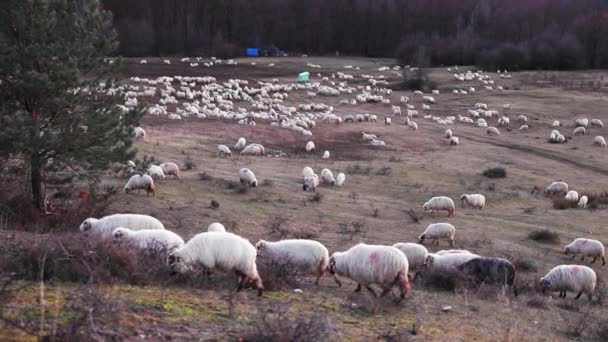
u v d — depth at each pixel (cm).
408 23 13425
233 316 759
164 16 12950
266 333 663
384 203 2803
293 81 8650
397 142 4788
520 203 3116
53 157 1806
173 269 931
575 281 1502
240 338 658
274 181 3022
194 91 6994
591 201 3198
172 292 859
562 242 2389
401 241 2138
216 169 3203
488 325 940
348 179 3341
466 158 4256
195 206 2266
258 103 6266
